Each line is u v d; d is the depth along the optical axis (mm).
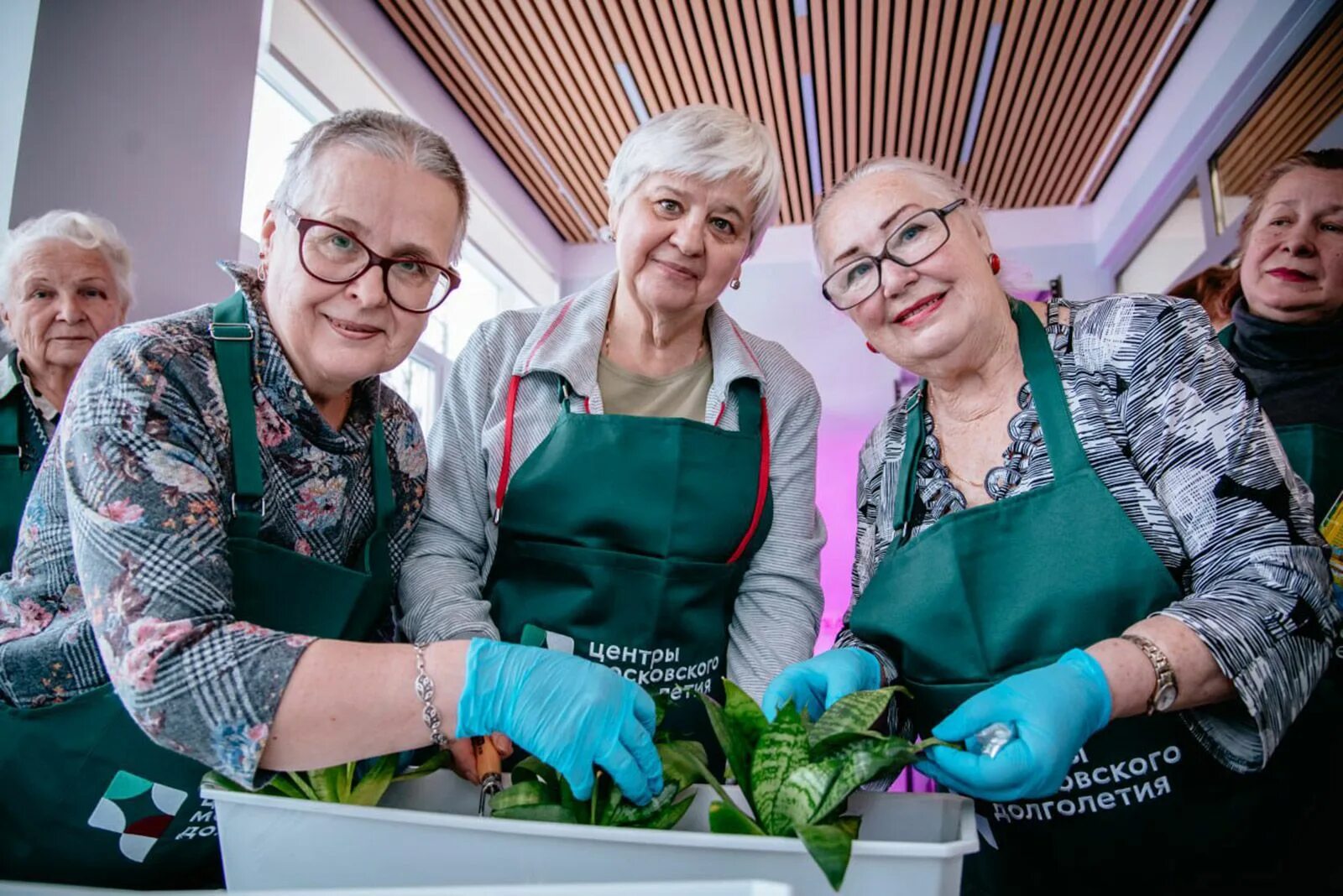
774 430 1343
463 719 698
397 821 608
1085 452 971
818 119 4766
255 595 805
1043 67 4273
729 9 4016
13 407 1752
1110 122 4711
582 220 5789
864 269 1084
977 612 959
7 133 2080
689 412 1315
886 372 5434
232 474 822
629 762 697
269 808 643
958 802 723
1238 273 2066
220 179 2664
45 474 875
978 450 1073
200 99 2609
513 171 5273
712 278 1236
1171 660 775
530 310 1392
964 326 1021
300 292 825
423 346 4625
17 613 884
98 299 1825
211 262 2604
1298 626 808
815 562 1327
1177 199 4348
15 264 1749
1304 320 1842
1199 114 3846
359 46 3764
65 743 827
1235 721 826
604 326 1332
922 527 1099
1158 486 941
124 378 758
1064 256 5445
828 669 905
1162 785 886
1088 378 1002
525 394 1272
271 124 3504
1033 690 735
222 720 663
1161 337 970
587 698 697
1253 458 895
